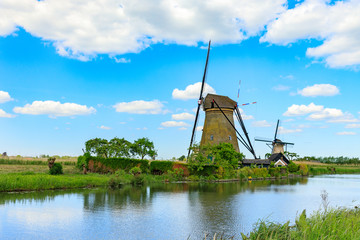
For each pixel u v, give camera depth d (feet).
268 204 77.36
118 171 132.87
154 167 162.30
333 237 27.81
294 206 74.64
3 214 55.67
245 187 127.34
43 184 91.04
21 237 41.88
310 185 147.74
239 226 51.62
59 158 232.12
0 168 134.72
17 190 85.92
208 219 56.80
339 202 84.79
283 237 31.12
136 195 87.45
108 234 44.70
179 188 113.19
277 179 207.21
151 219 55.57
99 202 72.18
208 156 177.47
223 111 214.90
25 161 161.17
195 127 217.56
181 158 279.49
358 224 32.30
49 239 41.45
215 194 96.58
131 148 197.57
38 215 55.67
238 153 195.52
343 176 269.03
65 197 77.66
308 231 29.04
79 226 48.73
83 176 121.19
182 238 43.62
